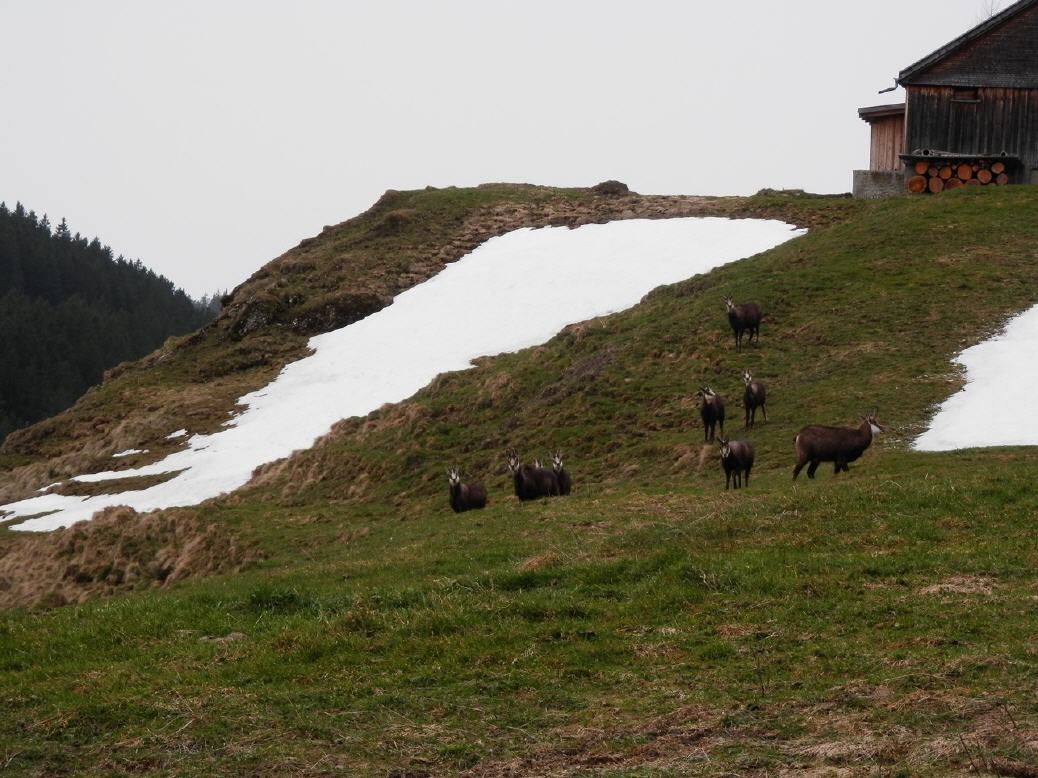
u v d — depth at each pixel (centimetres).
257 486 4072
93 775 1040
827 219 5438
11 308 15250
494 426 3947
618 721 1109
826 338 3656
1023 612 1346
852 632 1338
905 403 2966
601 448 3362
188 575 3222
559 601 1516
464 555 1977
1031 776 898
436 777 1009
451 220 7194
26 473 5188
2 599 3491
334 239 7556
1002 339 3338
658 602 1496
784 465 2705
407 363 5103
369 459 3931
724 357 3731
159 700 1221
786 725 1063
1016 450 2417
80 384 13812
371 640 1412
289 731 1120
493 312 5388
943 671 1153
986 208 4744
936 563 1584
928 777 913
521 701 1184
